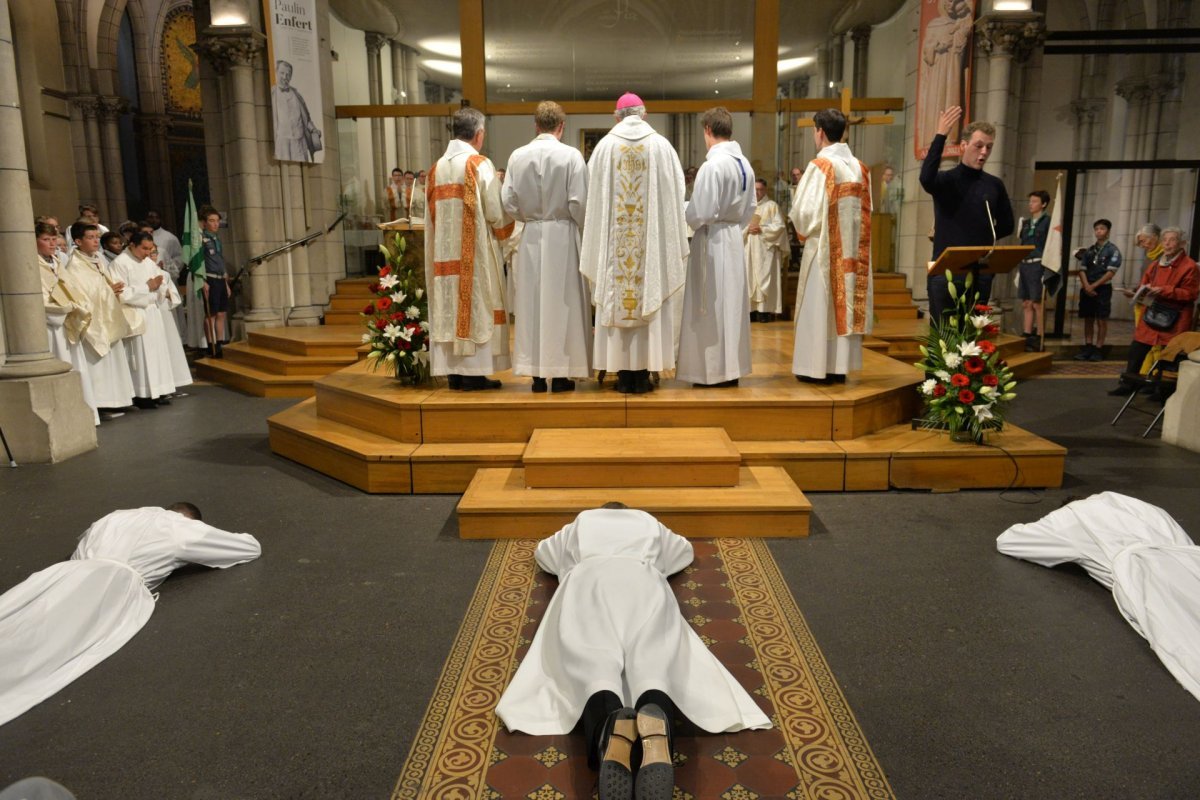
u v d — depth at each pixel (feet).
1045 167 38.17
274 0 33.55
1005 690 9.61
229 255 36.37
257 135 34.50
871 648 10.62
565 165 16.84
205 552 12.96
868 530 14.73
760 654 10.48
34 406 19.86
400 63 42.39
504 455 16.84
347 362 29.53
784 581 12.67
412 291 19.97
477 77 37.76
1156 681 9.80
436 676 10.02
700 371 18.06
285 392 29.14
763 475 16.03
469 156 17.65
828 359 18.42
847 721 8.99
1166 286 24.73
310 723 9.06
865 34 41.47
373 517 15.80
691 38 39.19
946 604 11.86
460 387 19.16
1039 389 27.63
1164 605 10.79
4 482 18.57
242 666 10.34
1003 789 7.84
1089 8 44.60
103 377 25.02
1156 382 23.13
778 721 8.99
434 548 14.19
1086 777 8.01
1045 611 11.64
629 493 15.05
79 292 23.38
